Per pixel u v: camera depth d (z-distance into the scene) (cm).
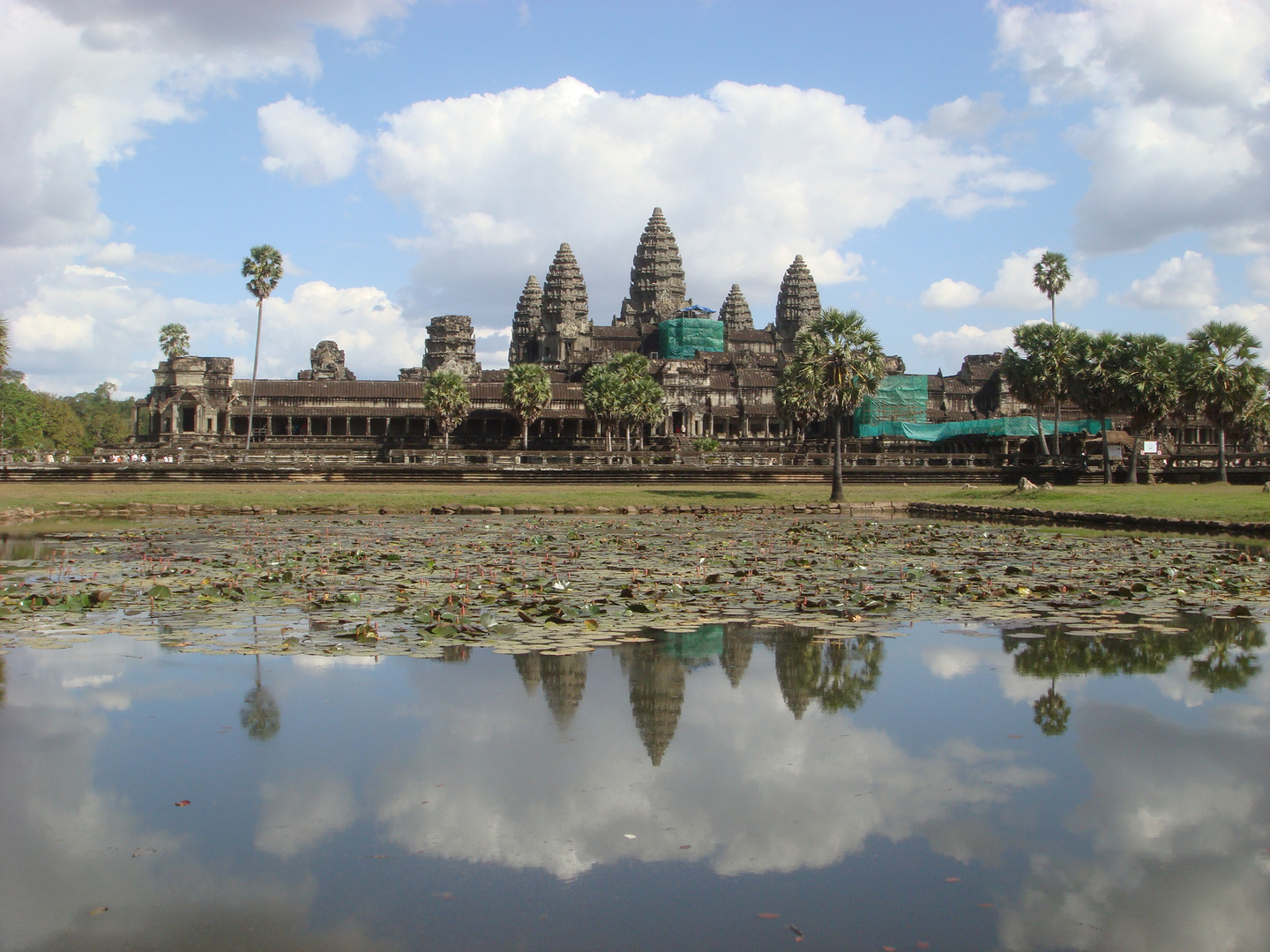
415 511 5028
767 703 1205
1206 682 1305
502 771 973
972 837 828
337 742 1054
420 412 12056
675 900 723
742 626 1662
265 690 1249
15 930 678
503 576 2255
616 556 2759
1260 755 1023
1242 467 7825
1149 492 5547
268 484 6462
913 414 13200
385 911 708
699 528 4050
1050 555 2842
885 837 827
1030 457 8606
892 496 6381
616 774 969
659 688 1268
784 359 16050
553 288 17312
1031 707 1192
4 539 3297
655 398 11200
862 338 5766
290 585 2081
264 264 9288
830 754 1028
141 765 984
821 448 11750
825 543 3259
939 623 1700
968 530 4000
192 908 708
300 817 863
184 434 10869
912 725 1125
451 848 809
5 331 5241
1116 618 1738
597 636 1542
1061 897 727
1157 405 6912
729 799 909
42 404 14262
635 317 17712
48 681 1288
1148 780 955
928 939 670
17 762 990
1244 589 2062
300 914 702
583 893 732
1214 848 805
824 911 708
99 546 3058
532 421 12538
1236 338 7019
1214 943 662
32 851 797
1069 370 7512
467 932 679
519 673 1338
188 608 1772
